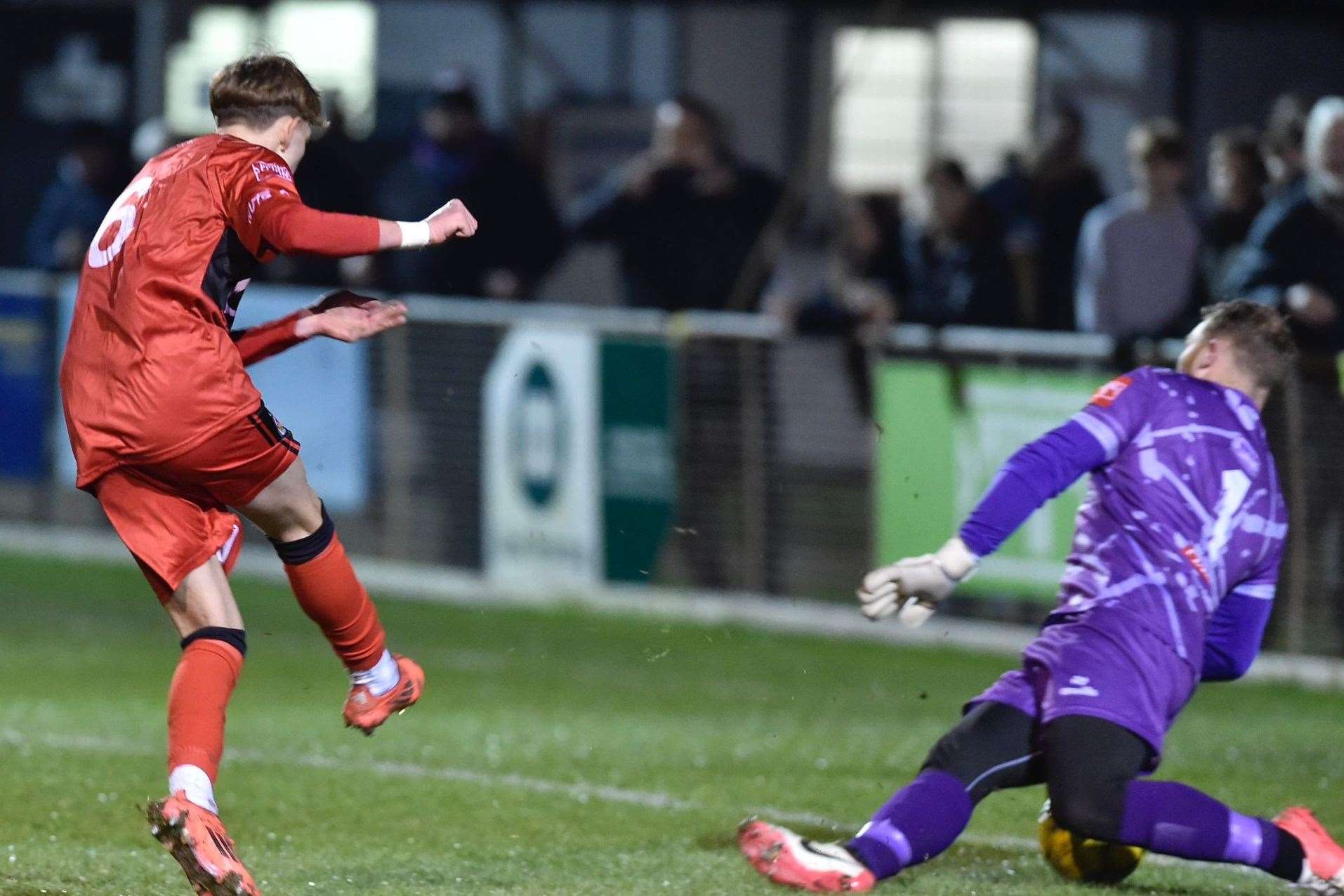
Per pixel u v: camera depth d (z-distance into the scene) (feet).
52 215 149.07
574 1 164.35
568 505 120.26
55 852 51.83
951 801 45.06
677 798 63.31
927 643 108.99
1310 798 65.16
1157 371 48.01
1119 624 45.47
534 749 73.56
